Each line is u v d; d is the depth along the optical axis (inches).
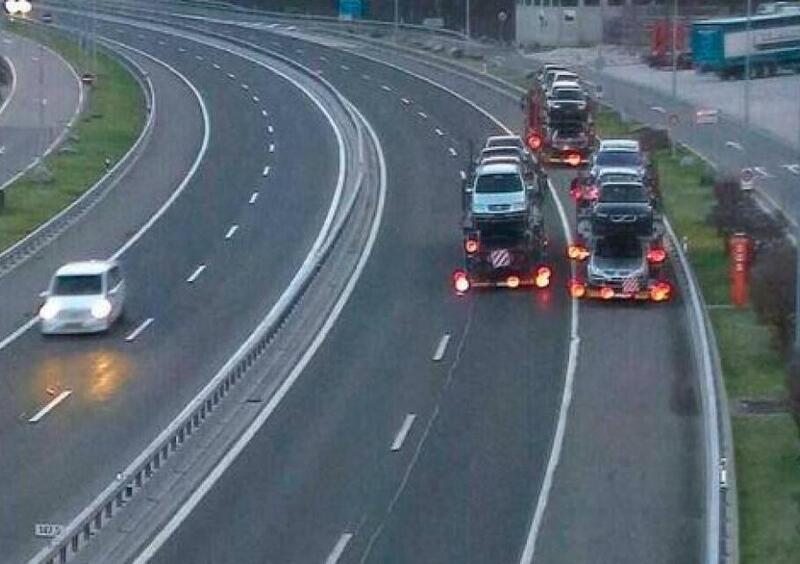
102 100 5236.2
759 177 3641.7
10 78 5856.3
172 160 4227.4
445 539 1638.8
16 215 3464.6
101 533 1552.7
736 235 2760.8
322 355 2410.2
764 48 5890.8
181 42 6929.1
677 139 4335.6
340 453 1934.1
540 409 2108.8
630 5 7249.0
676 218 3292.3
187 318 2655.0
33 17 7785.4
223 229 3390.7
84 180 3927.2
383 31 6978.4
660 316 2615.7
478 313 2664.9
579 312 2652.6
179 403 2145.7
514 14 7741.1
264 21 7677.2
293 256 3122.5
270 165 4131.4
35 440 1991.9
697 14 7209.6
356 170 4015.8
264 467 1881.2
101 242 3272.6
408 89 5467.5
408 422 2062.0
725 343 2386.8
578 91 4089.6
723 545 1505.9
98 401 2165.4
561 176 3912.4
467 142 4335.6
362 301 2755.9
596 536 1641.2
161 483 1764.3
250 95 5359.3
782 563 1529.3
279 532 1659.7
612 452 1921.8
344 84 5590.6
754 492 1744.6
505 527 1672.0
